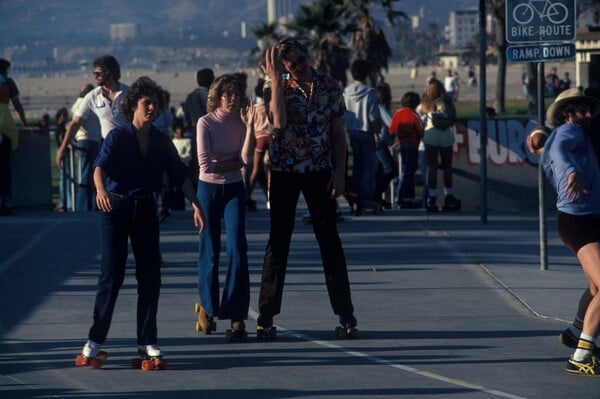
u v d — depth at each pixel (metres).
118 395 15.85
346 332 19.42
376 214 36.41
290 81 19.17
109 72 25.73
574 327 18.25
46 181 38.06
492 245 29.72
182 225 34.03
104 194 16.95
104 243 17.25
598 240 17.05
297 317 21.22
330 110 19.30
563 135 17.09
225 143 19.31
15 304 22.19
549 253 28.53
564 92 17.62
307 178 19.34
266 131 28.45
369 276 25.31
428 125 37.09
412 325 20.47
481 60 33.00
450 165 37.31
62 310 21.62
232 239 19.27
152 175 17.25
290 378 16.84
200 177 19.45
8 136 35.59
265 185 36.81
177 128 42.62
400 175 38.41
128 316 21.12
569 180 16.78
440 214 36.75
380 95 37.62
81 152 36.97
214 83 19.31
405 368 17.44
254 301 22.88
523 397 15.84
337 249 19.44
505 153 38.44
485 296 23.11
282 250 19.44
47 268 26.27
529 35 25.25
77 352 18.36
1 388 16.16
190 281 24.73
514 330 20.06
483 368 17.45
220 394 15.94
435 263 26.94
